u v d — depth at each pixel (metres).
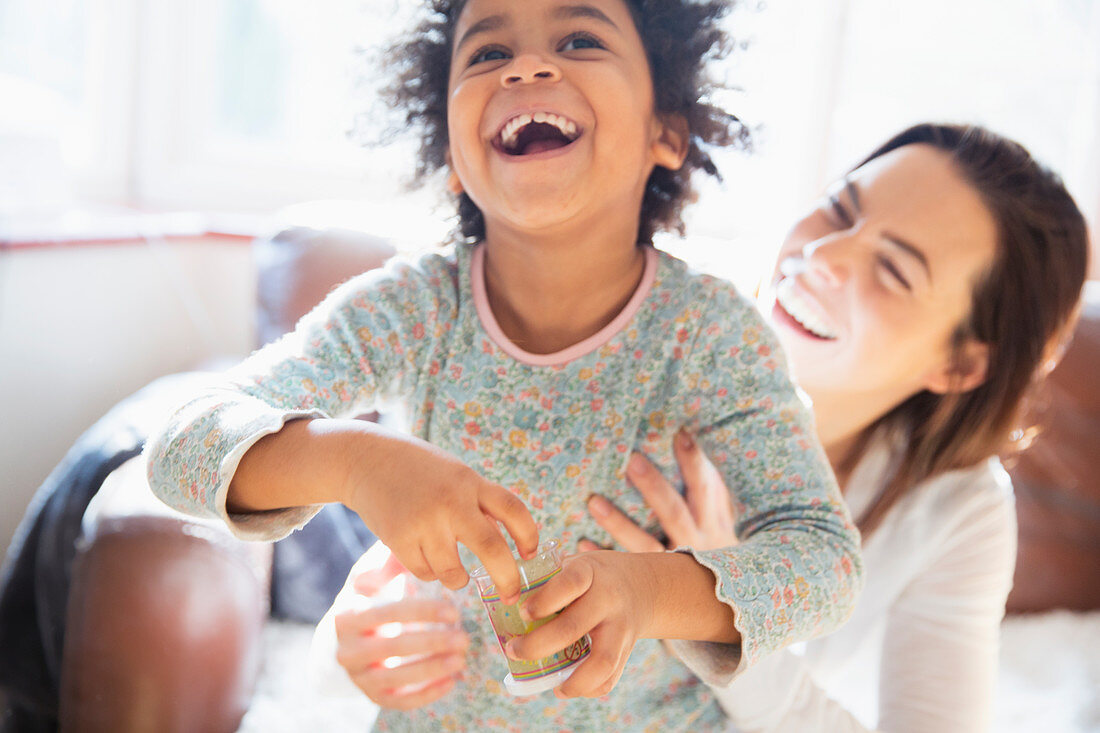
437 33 1.00
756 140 1.10
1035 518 1.77
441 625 0.89
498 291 0.89
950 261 1.09
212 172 2.39
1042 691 1.50
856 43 2.30
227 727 1.11
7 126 2.03
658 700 0.92
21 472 1.49
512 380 0.86
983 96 2.32
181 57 2.38
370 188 2.27
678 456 0.89
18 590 1.22
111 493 1.13
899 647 1.16
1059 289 1.16
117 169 2.36
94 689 1.05
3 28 2.11
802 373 1.17
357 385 0.83
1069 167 2.31
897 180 1.15
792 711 0.98
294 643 1.30
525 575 0.64
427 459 0.62
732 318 0.86
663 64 0.90
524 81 0.78
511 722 0.89
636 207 0.88
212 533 1.10
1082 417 1.76
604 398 0.86
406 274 0.89
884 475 1.21
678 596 0.66
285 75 2.42
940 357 1.14
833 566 0.73
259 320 1.64
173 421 0.71
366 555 1.01
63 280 1.62
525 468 0.85
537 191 0.76
